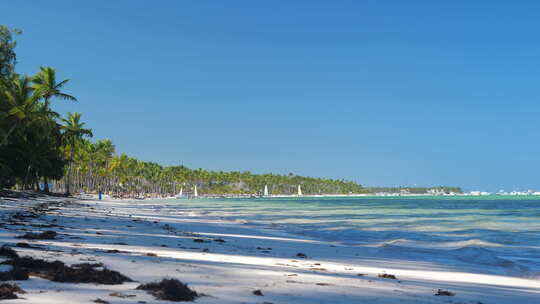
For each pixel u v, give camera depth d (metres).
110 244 15.88
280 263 13.65
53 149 92.31
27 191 84.44
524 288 11.83
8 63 50.03
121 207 71.25
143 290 6.94
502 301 9.34
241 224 38.09
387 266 15.56
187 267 10.60
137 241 18.06
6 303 5.61
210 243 19.77
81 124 95.00
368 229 33.41
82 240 16.39
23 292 6.23
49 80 74.00
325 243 23.70
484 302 9.00
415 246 22.64
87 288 6.87
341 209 78.19
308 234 29.64
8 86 57.81
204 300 6.75
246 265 12.27
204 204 112.00
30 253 10.81
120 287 7.13
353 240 26.02
